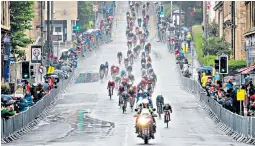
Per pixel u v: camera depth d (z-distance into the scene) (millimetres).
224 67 89062
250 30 127250
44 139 70625
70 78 147625
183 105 109688
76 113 99812
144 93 88312
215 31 191375
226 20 167125
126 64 165125
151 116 66812
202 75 130500
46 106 103312
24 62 88875
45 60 151750
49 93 107938
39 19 184375
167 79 150625
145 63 161375
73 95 125312
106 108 106312
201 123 88125
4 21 118000
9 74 121312
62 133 76688
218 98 95625
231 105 86312
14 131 73750
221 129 81438
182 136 73500
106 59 184625
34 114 89250
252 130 67000
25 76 88812
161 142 67125
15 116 74375
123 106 100375
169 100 116875
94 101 115938
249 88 89188
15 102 82312
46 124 87125
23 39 125938
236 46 150125
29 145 64625
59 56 194000
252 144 65750
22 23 126438
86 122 88812
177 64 161625
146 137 65188
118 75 150625
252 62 126625
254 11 130500
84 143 65750
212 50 161375
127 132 77000
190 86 130500
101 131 78312
